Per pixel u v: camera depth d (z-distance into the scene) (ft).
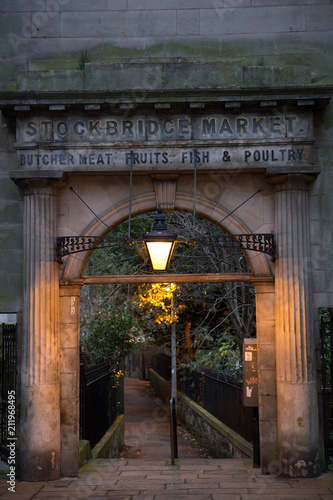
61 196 30.63
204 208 30.42
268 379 29.58
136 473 30.01
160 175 30.04
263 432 29.37
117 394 50.44
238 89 28.68
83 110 29.68
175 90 28.73
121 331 46.37
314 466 28.35
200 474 29.55
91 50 30.96
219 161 29.37
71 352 29.96
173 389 50.55
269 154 29.35
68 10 31.22
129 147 29.45
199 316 56.03
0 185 30.71
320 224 30.14
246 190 30.48
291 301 28.99
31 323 29.09
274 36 30.91
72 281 29.89
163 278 30.07
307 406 28.53
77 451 29.37
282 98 28.94
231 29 30.99
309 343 28.91
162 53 30.91
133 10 31.17
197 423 51.21
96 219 30.48
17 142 29.71
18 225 30.63
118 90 28.78
